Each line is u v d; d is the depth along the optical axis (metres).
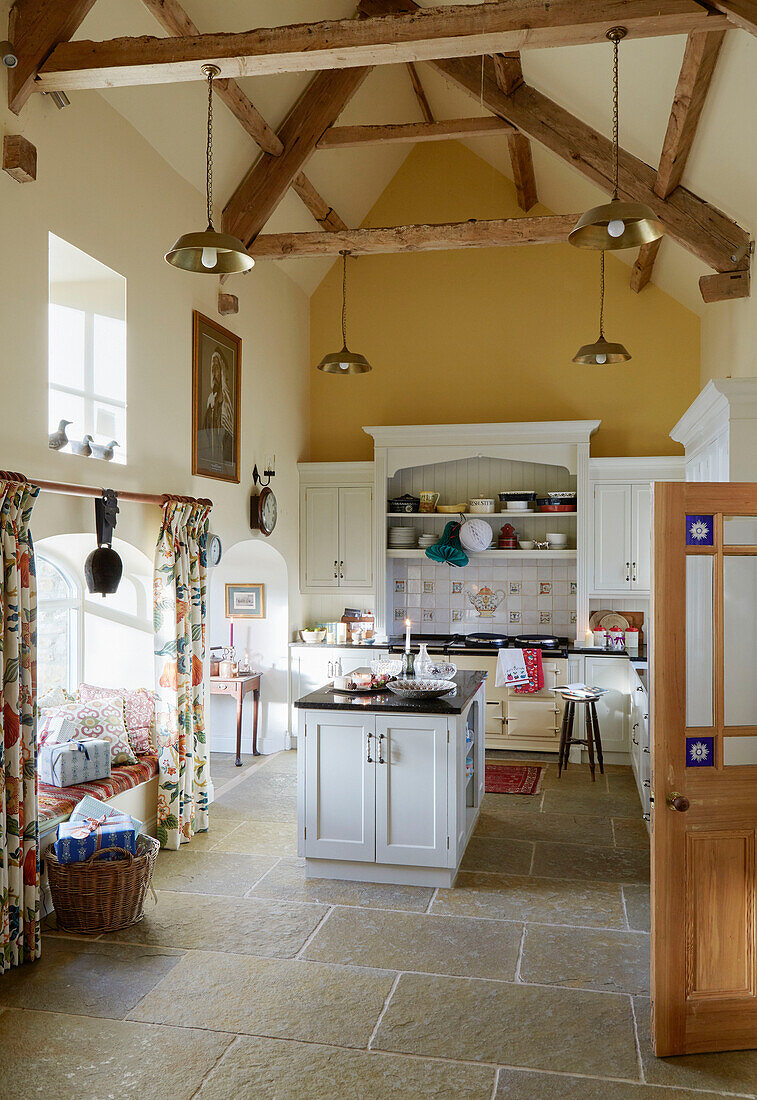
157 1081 2.89
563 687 7.00
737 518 3.20
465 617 8.22
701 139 4.79
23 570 3.74
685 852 3.11
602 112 5.43
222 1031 3.19
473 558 8.18
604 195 6.68
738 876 3.15
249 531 6.88
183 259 4.02
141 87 4.82
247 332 6.84
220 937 3.97
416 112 7.98
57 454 4.22
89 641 5.72
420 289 8.27
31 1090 2.85
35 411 4.03
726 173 4.85
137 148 5.02
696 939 3.11
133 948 3.86
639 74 4.73
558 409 7.96
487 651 7.53
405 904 4.34
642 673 6.34
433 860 4.52
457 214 8.17
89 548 5.12
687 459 7.02
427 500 8.01
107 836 4.07
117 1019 3.27
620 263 7.85
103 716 5.13
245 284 6.79
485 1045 3.10
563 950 3.84
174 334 5.53
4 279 3.81
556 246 7.97
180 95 5.13
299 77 6.08
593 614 7.89
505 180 8.09
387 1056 3.03
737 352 5.75
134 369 5.00
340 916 4.20
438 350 8.22
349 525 8.06
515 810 5.91
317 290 8.47
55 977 3.59
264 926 4.08
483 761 5.84
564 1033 3.19
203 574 5.60
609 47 4.70
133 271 4.97
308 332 8.46
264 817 5.77
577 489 7.62
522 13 3.60
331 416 8.44
